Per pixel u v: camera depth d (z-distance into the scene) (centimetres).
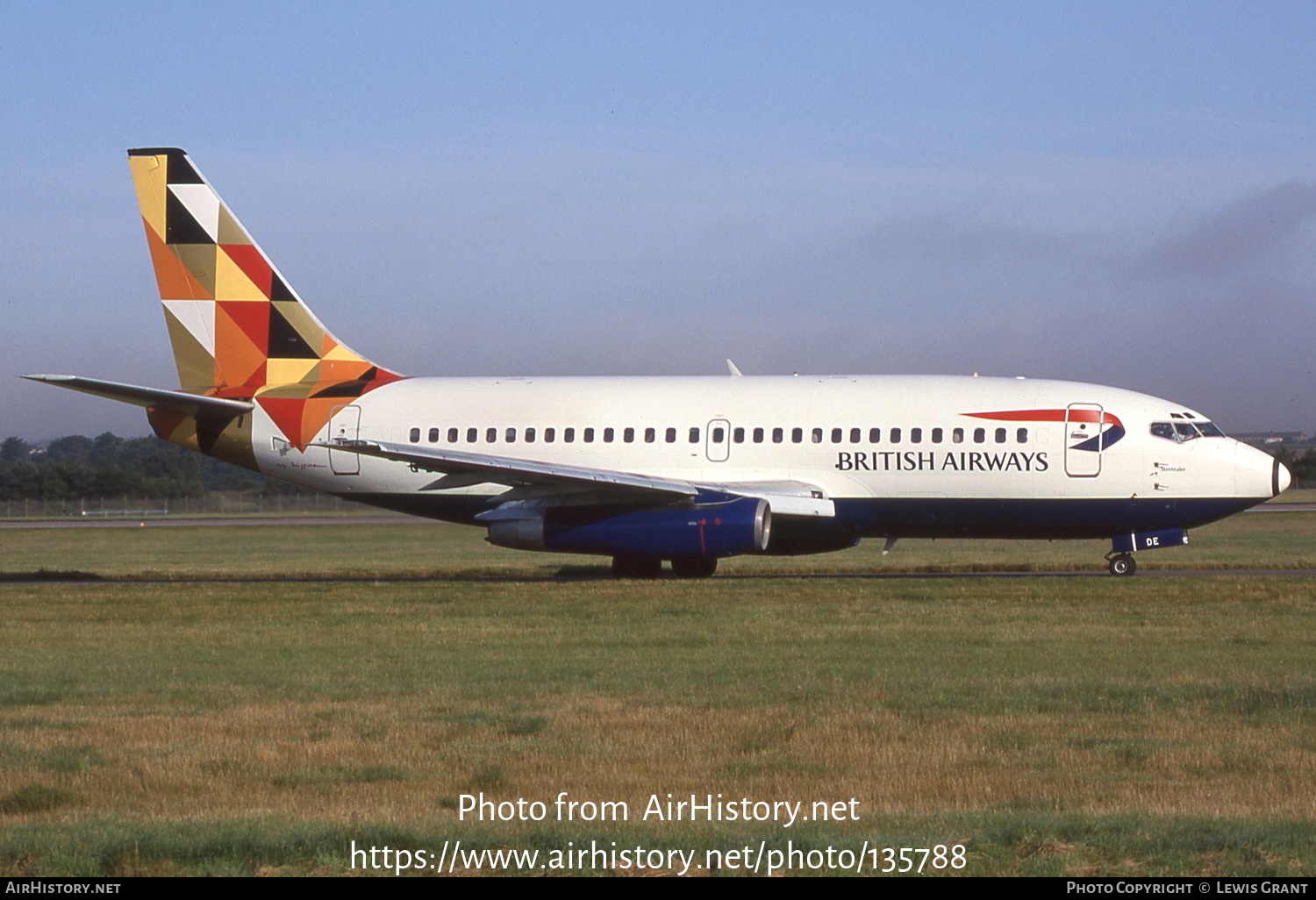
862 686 3272
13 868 1883
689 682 3356
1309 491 18962
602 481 5869
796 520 6247
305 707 3109
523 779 2452
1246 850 1900
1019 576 6203
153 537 12012
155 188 7025
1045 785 2373
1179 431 6106
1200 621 4375
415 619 4712
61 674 3622
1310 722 2841
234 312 7019
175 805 2302
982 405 6219
